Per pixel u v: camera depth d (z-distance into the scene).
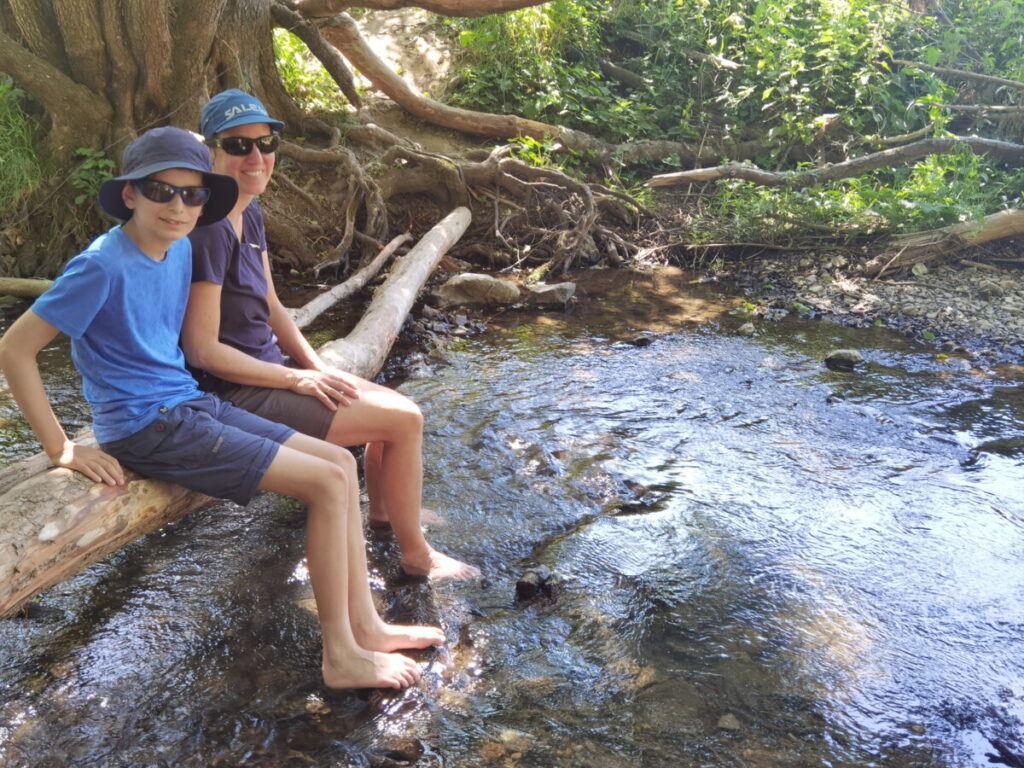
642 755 2.36
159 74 7.13
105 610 2.94
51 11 7.04
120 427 2.55
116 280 2.39
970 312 6.60
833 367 5.53
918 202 7.73
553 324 6.34
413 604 3.02
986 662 2.77
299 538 3.42
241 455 2.53
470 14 7.38
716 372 5.39
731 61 9.83
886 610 3.04
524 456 4.17
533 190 8.15
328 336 5.76
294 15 8.07
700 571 3.26
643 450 4.27
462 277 6.74
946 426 4.64
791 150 9.26
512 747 2.38
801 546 3.44
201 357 2.84
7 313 6.14
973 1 10.30
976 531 3.57
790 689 2.64
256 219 3.06
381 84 8.66
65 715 2.46
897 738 2.45
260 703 2.53
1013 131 9.20
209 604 2.98
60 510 2.40
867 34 9.61
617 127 9.20
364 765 2.30
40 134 7.29
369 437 3.02
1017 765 2.36
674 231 8.27
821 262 7.67
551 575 3.15
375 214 7.58
